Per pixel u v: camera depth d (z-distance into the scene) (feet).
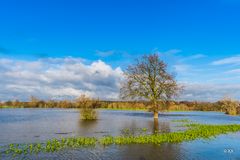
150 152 77.82
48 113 289.53
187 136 104.88
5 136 106.22
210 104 453.58
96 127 139.54
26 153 74.33
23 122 168.55
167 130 128.06
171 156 73.82
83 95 232.73
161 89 190.49
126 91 197.16
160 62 191.21
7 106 522.88
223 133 121.90
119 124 156.35
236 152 79.92
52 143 88.84
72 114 267.18
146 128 136.05
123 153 75.92
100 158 70.28
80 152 76.38
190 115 283.38
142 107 401.70
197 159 71.41
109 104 425.28
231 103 335.26
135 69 195.21
